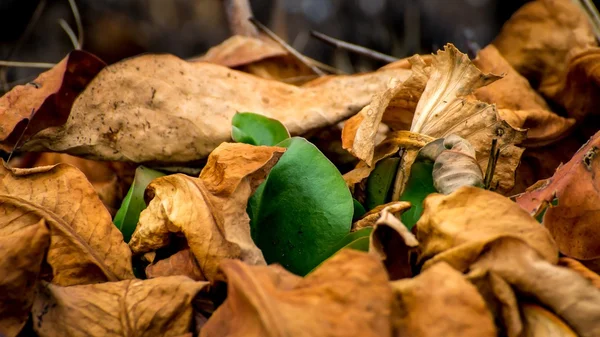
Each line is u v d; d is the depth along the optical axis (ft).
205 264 1.42
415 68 1.57
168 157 1.61
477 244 1.34
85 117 1.61
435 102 1.56
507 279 1.33
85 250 1.45
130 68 1.63
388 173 1.55
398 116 1.63
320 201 1.47
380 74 1.70
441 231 1.36
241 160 1.45
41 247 1.37
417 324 1.30
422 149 1.51
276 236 1.48
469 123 1.55
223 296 1.43
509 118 1.67
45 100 1.59
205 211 1.42
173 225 1.44
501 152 1.56
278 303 1.28
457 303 1.30
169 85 1.63
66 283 1.44
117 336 1.38
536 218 1.46
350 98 1.68
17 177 1.48
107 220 1.47
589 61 1.69
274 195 1.49
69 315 1.38
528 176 1.70
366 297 1.28
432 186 1.50
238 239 1.41
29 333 1.40
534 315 1.33
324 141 1.69
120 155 1.61
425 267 1.36
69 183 1.48
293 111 1.65
